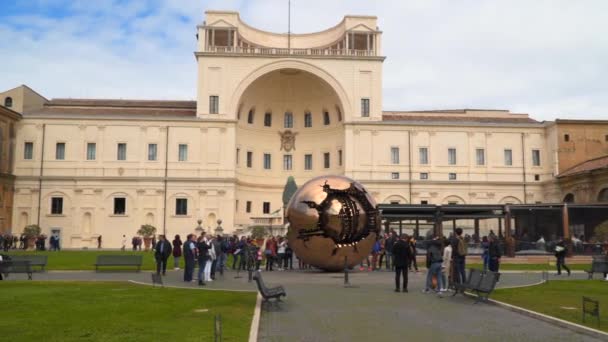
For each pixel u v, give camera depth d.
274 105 74.94
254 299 18.64
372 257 32.50
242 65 67.88
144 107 71.88
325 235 27.81
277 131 75.19
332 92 70.00
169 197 65.94
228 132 67.06
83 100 72.88
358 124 68.50
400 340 12.41
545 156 70.38
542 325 14.29
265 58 68.06
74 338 11.86
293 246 29.00
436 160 69.06
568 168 67.38
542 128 70.62
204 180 66.00
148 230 60.91
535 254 41.91
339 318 15.20
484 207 40.44
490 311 16.52
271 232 60.34
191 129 66.94
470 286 18.70
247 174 72.19
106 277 27.52
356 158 68.19
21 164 65.38
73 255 46.31
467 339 12.56
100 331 12.62
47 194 65.31
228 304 17.23
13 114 64.12
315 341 12.27
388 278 27.03
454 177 69.12
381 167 68.31
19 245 63.53
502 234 48.09
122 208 65.88
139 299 18.23
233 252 33.06
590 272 26.73
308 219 27.88
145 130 66.62
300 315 15.67
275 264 37.62
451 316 15.61
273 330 13.49
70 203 65.38
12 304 16.81
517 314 15.98
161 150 66.50
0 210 61.94
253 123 73.56
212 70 67.69
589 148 67.94
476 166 69.50
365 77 69.25
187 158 66.50
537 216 46.75
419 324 14.36
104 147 66.19
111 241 65.12
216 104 67.31
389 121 68.94
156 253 27.95
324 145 73.62
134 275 28.77
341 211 27.77
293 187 58.09
